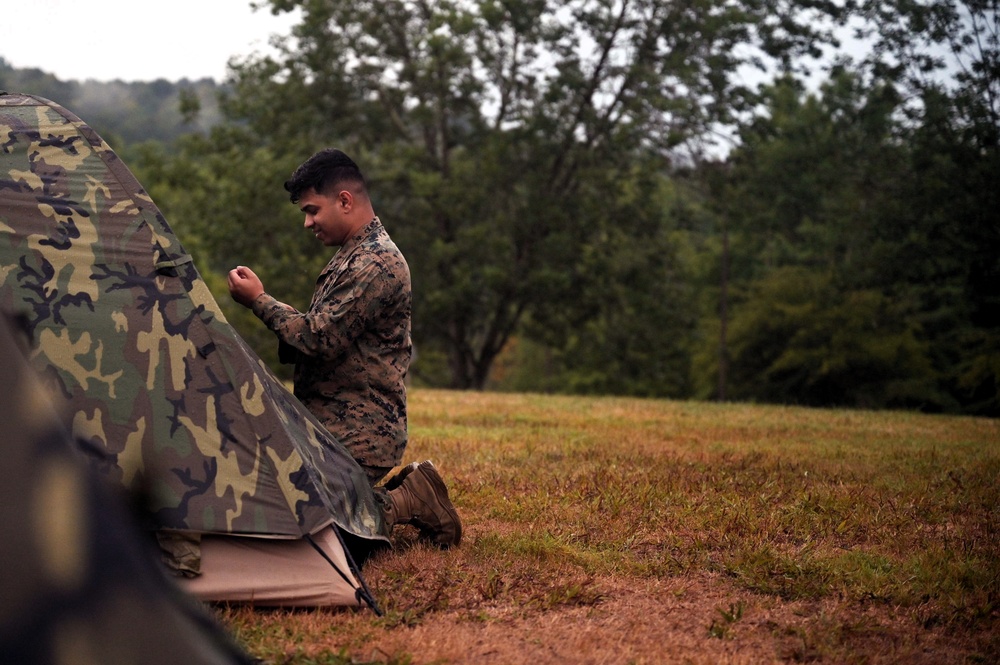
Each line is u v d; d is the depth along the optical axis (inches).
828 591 148.9
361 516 152.9
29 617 57.2
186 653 61.0
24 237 135.7
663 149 1034.7
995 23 868.6
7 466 60.4
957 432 396.5
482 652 118.7
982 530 195.5
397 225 1143.0
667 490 222.2
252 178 1087.0
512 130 1068.5
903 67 909.8
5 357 63.9
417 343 1216.8
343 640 121.0
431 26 1019.9
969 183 930.7
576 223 1087.0
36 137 140.4
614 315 1213.7
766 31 991.0
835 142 1105.4
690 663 116.2
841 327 1346.0
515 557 165.3
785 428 402.9
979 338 1183.6
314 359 167.9
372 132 1180.5
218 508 132.6
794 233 1617.9
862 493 224.5
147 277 138.7
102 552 60.4
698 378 1571.1
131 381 134.6
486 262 1109.1
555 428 385.4
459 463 264.8
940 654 123.2
